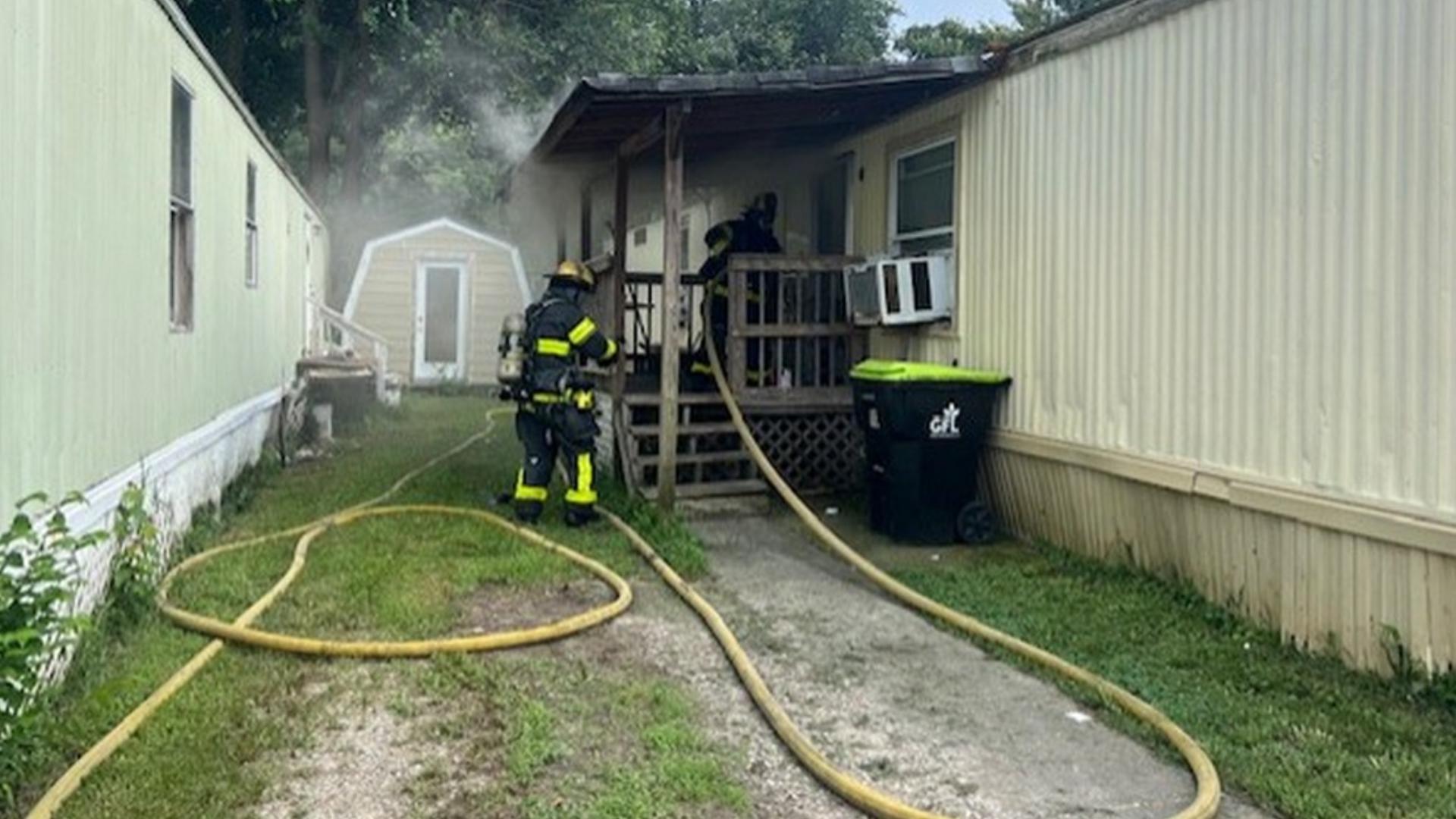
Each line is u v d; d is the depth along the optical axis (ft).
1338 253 15.83
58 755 11.98
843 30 89.04
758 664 16.16
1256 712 14.08
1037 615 18.53
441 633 16.92
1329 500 15.93
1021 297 23.99
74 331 14.90
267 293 36.14
